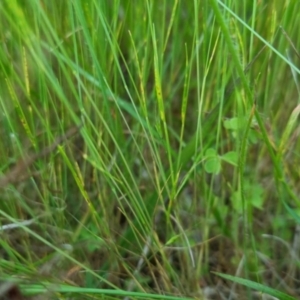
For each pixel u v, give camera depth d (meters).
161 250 0.32
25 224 0.30
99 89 0.32
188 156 0.32
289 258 0.36
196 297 0.32
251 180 0.34
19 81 0.29
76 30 0.30
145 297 0.28
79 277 0.32
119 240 0.35
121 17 0.35
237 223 0.34
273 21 0.30
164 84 0.38
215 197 0.35
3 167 0.30
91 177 0.35
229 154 0.32
